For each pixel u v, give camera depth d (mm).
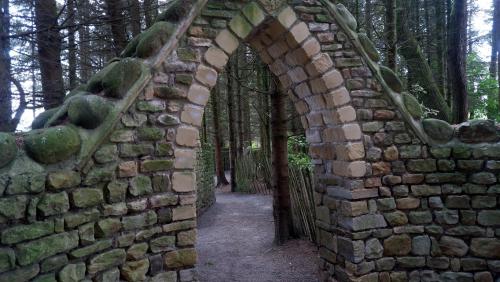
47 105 6477
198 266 5957
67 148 2598
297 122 11453
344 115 3836
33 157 2471
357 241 3814
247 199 12906
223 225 9055
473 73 10164
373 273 3850
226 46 3459
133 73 3074
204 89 3381
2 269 2225
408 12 8930
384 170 3916
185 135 3297
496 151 3838
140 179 3088
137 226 3055
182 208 3271
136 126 3092
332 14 3850
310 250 6191
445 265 3895
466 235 3877
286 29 3682
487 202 3844
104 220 2869
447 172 3949
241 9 3520
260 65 7562
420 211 3951
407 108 4004
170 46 3252
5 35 5105
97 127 2865
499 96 8250
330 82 3816
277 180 6785
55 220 2541
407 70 9867
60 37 6105
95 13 7039
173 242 3234
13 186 2299
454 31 6438
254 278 5344
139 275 3045
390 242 3896
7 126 5219
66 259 2605
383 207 3902
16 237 2305
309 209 6523
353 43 3904
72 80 7969
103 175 2873
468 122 4000
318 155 4383
